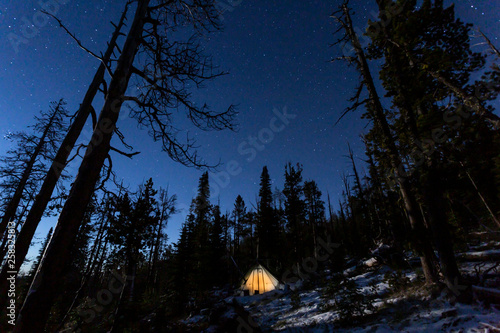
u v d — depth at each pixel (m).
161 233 24.31
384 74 8.89
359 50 10.27
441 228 7.03
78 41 4.77
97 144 4.21
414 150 8.05
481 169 10.29
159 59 6.29
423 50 8.03
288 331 8.73
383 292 9.45
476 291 5.59
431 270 7.40
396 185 9.00
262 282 22.44
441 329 4.85
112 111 4.49
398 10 9.05
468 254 9.94
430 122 7.86
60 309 13.27
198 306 16.81
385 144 8.67
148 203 15.58
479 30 9.23
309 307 11.27
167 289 21.98
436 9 8.09
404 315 6.31
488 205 11.40
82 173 3.98
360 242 23.12
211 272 26.64
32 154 15.48
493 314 4.71
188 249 25.05
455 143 9.80
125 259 15.02
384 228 15.94
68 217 3.64
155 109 5.95
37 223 6.57
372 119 9.73
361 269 15.38
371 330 6.13
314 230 28.05
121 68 4.80
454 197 12.43
